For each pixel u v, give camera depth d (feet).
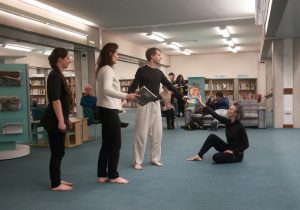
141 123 14.34
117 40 37.83
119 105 11.89
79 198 10.73
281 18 19.90
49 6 24.06
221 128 29.43
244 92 54.85
